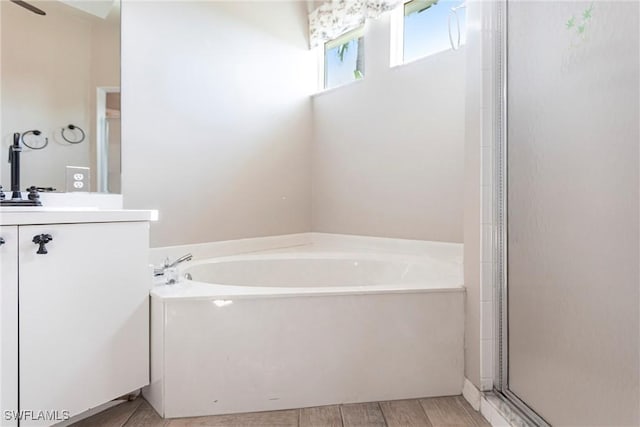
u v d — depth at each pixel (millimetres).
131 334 1347
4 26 1590
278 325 1407
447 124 2244
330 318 1441
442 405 1458
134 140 2074
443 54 2260
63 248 1162
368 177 2744
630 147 834
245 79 2695
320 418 1364
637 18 818
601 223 922
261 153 2816
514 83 1296
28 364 1089
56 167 1743
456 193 2199
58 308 1152
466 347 1524
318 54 3182
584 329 984
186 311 1349
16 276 1063
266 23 2832
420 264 2074
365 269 2316
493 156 1412
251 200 2756
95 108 1890
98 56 1904
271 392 1408
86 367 1220
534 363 1207
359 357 1465
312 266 2402
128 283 1337
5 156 1583
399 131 2525
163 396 1348
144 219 1391
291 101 3014
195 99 2391
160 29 2199
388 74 2586
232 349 1379
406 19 2543
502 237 1375
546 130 1129
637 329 823
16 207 1393
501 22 1365
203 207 2447
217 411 1376
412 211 2455
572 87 1020
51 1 1732
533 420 1186
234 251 2631
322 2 3025
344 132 2912
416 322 1502
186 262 2090
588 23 960
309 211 3184
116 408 1417
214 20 2500
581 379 996
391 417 1374
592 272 954
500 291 1391
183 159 2324
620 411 869
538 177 1172
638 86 814
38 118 1685
